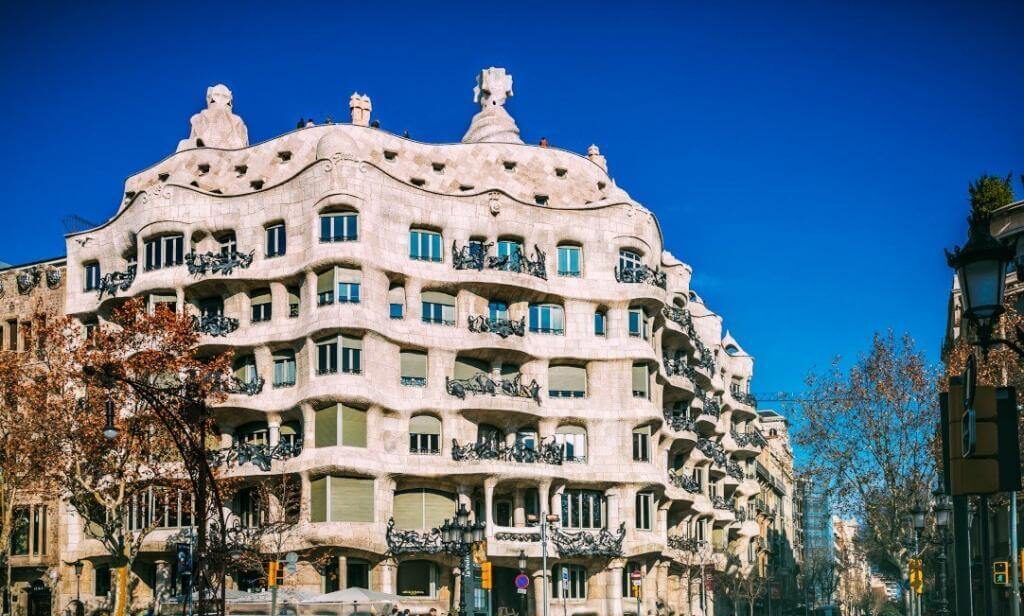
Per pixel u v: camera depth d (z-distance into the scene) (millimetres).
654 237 78625
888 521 68438
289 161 72750
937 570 86438
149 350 55031
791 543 148875
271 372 67625
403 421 67125
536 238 72938
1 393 56969
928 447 64125
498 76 84188
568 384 72938
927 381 64875
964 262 14891
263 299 68875
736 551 102500
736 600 98438
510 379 71938
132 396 55281
